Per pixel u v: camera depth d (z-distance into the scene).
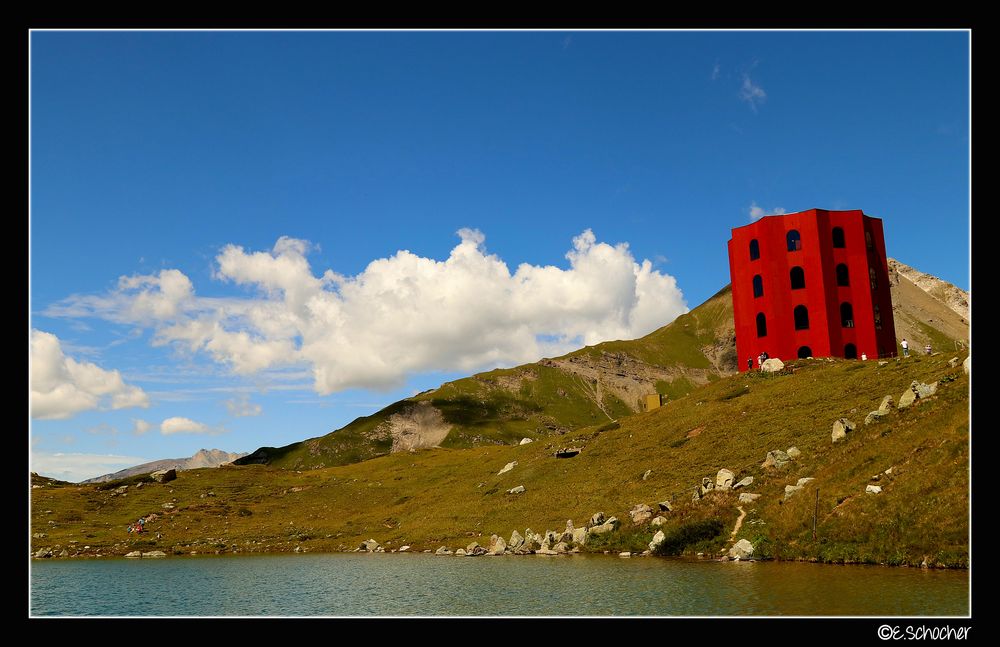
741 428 63.47
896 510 34.38
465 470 95.44
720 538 42.03
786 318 88.19
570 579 35.72
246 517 89.31
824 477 42.38
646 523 49.19
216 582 43.44
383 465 128.12
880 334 88.06
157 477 110.38
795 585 28.61
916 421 42.72
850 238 88.56
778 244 89.88
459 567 45.75
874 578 28.91
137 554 66.88
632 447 71.31
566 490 65.75
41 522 83.62
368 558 56.91
